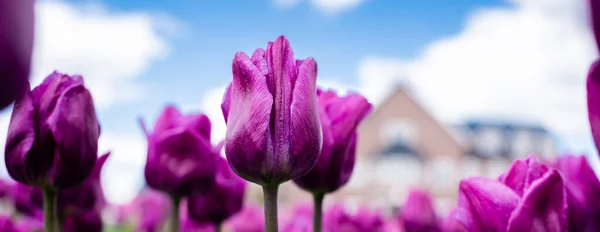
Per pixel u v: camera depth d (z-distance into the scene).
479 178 0.41
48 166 0.43
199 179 0.57
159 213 1.11
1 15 0.27
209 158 0.57
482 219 0.41
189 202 0.69
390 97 11.67
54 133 0.43
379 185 11.36
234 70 0.39
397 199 10.98
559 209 0.39
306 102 0.39
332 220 0.90
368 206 0.96
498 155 12.91
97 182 0.58
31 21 0.28
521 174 0.42
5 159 0.44
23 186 0.73
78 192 0.56
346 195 11.27
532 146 13.11
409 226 0.87
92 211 0.58
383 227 0.95
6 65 0.28
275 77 0.39
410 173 11.36
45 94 0.44
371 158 11.44
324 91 0.48
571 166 0.47
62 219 0.56
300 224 0.74
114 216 1.50
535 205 0.40
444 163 11.51
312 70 0.39
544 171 0.42
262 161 0.38
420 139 11.59
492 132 13.09
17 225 0.62
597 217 0.44
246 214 0.95
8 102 0.28
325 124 0.47
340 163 0.47
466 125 13.28
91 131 0.44
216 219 0.68
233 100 0.39
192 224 0.85
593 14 0.26
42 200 0.59
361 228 0.93
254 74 0.38
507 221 0.40
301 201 1.05
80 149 0.44
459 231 0.83
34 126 0.43
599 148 0.33
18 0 0.28
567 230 0.40
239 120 0.38
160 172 0.57
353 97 0.47
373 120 11.59
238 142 0.38
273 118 0.38
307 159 0.39
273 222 0.39
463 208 0.42
